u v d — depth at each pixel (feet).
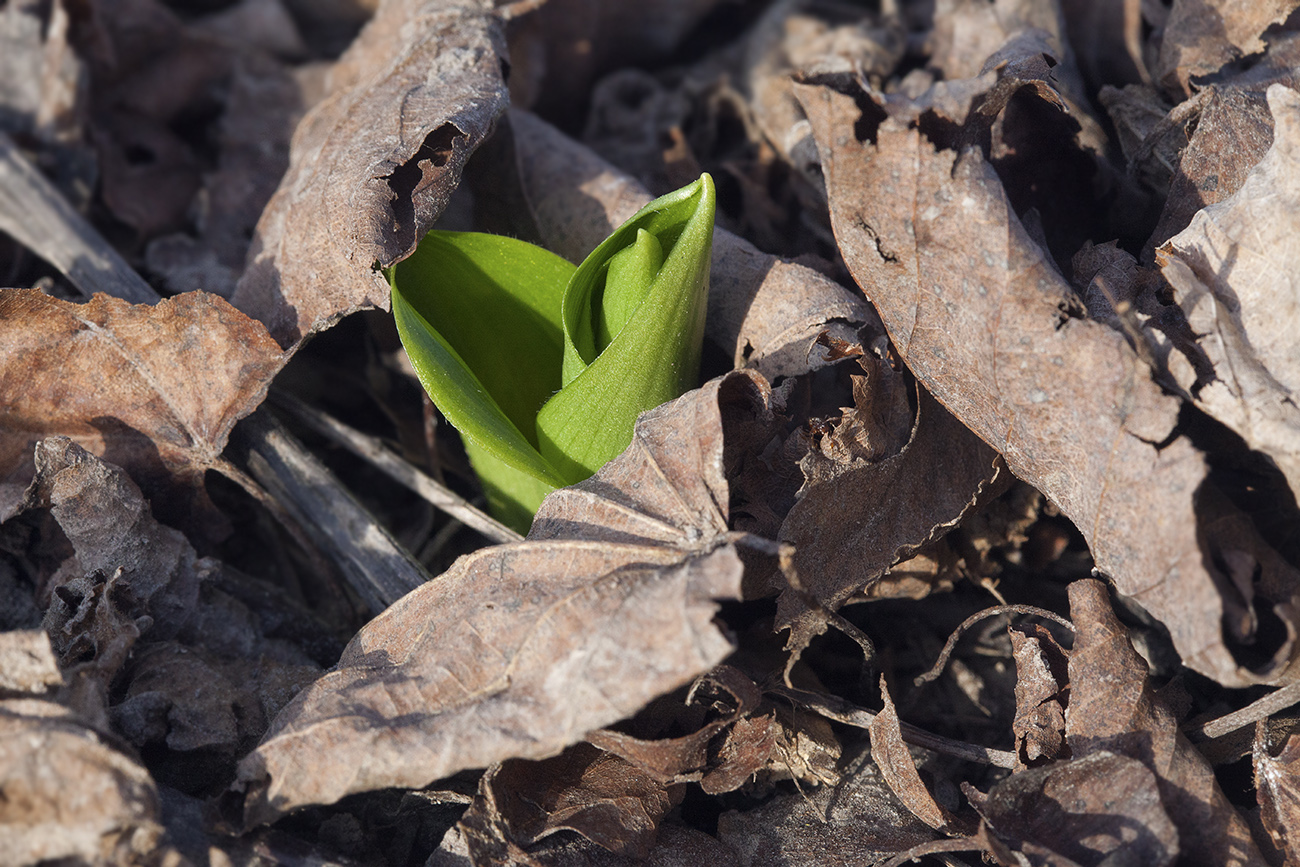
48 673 1.13
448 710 1.14
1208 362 1.16
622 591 1.13
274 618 1.27
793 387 1.25
